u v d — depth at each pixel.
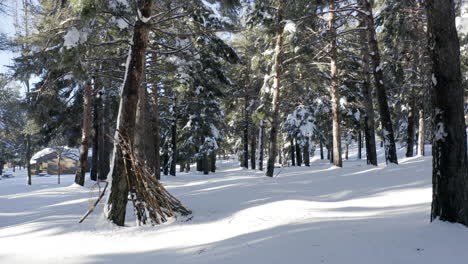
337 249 3.27
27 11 10.95
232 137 40.69
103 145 19.52
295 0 13.42
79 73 8.20
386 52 17.67
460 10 7.67
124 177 6.24
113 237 5.08
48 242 4.77
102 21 9.93
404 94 20.64
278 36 14.18
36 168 47.94
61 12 9.08
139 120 11.16
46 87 14.94
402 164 11.62
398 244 3.30
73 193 13.32
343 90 20.92
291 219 5.24
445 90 3.98
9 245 4.64
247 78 25.59
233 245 3.91
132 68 6.60
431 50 4.13
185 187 12.73
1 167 48.66
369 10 12.90
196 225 5.74
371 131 15.70
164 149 32.19
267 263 3.07
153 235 5.13
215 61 16.02
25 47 12.59
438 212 3.94
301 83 17.52
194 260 3.48
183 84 13.22
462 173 3.85
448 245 3.19
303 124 27.02
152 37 13.02
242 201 7.71
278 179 12.56
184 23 11.84
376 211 5.57
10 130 22.12
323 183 10.16
